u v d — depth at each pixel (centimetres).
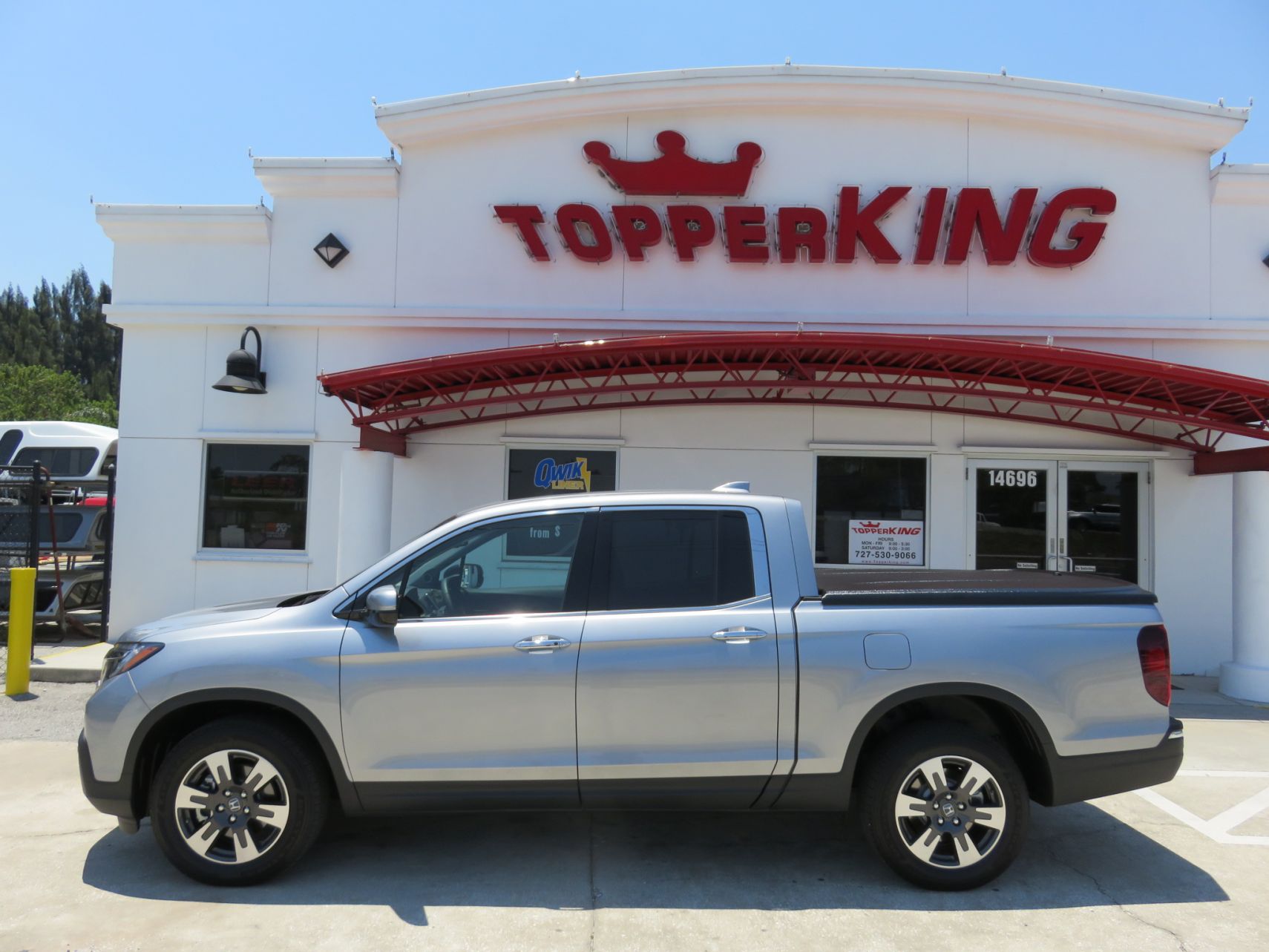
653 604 429
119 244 1055
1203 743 715
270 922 384
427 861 455
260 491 1046
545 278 1041
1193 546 1001
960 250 1012
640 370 971
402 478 1034
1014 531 1021
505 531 445
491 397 1019
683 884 430
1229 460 934
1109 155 1022
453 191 1046
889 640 420
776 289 1031
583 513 449
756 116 1038
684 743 415
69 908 398
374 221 1048
